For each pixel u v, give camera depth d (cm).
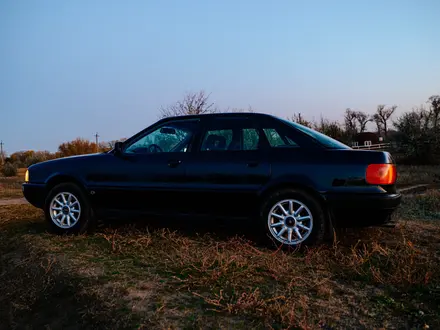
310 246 381
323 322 249
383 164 373
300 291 295
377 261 351
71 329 287
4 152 4397
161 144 463
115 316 272
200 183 424
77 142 2814
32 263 398
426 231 471
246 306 265
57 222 489
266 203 396
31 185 509
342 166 379
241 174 408
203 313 265
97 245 430
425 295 285
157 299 289
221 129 438
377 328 242
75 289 324
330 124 1869
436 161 2323
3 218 637
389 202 365
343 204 374
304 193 385
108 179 469
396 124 2603
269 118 427
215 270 332
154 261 371
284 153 403
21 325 317
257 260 359
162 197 442
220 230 478
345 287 303
